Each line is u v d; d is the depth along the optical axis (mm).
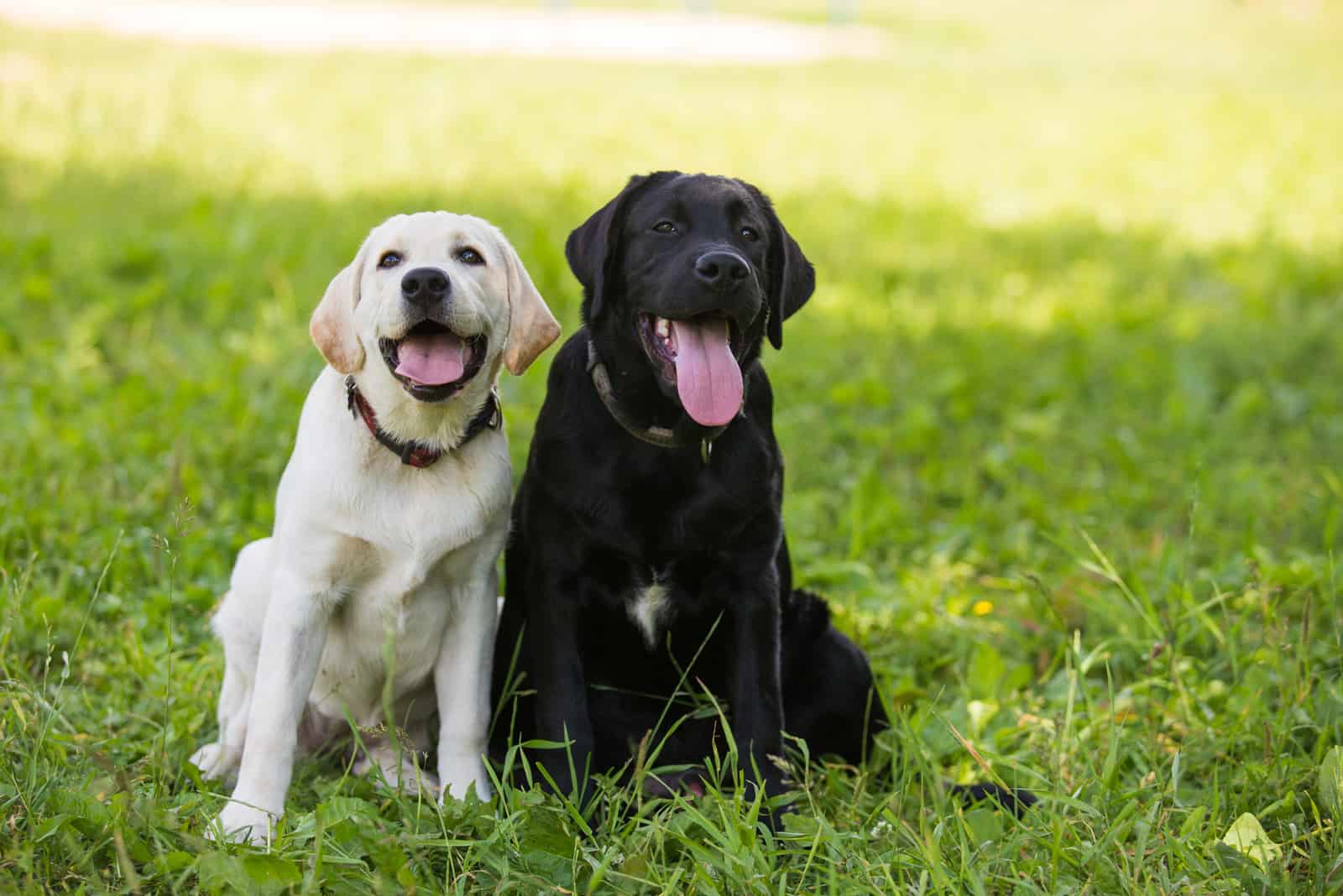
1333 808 3064
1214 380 7484
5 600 3850
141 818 2795
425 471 3301
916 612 4617
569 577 3465
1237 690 3799
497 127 14914
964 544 5324
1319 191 14180
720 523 3379
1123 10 36031
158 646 4000
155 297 7223
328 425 3316
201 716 3693
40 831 2750
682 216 3430
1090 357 7852
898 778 3627
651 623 3506
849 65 23734
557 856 2832
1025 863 2918
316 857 2633
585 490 3389
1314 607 4363
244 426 5418
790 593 3807
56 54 16812
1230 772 3479
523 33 25547
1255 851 2969
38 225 8672
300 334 6766
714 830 2859
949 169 14836
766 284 3570
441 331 3277
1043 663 4316
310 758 3602
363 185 10945
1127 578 4668
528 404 6148
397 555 3297
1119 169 15273
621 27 27688
